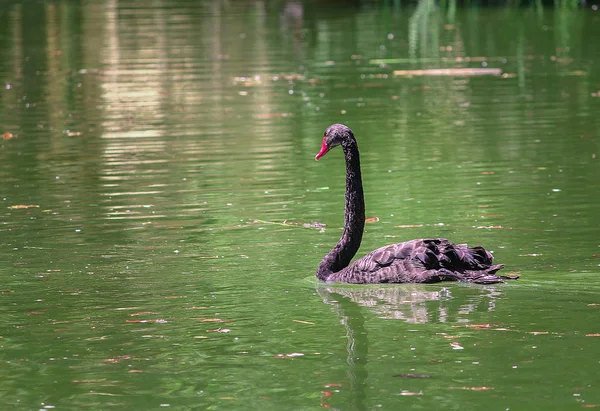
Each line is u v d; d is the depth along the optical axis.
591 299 10.22
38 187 17.23
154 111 24.89
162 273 11.91
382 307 10.27
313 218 14.72
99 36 41.72
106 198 16.30
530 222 13.93
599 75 28.06
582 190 15.84
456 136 20.83
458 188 16.33
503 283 10.89
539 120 22.19
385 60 32.91
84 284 11.47
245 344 9.24
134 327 9.83
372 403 7.73
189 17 48.84
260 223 14.46
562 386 7.95
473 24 41.97
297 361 8.75
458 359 8.62
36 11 53.47
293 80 29.22
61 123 23.58
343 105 24.88
